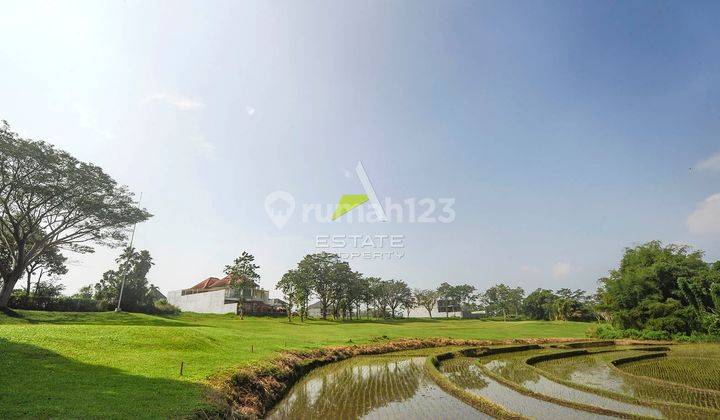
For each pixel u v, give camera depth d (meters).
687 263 58.66
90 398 11.01
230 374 16.34
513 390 20.75
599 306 63.12
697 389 21.22
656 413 16.17
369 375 24.69
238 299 82.94
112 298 63.53
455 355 34.88
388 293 122.62
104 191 47.75
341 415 15.49
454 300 141.75
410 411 16.14
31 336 17.66
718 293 51.81
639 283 57.84
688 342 50.97
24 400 10.23
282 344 28.97
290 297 74.31
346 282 93.69
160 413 10.50
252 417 13.68
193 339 22.91
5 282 43.19
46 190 42.66
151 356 17.69
